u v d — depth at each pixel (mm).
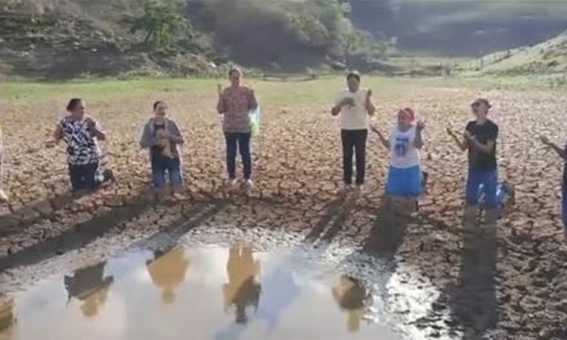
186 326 6980
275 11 73562
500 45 111062
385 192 10336
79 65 45531
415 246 8695
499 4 124625
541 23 116438
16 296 7688
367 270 8156
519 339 6504
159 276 8180
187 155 13711
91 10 57219
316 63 70750
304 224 9609
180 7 70938
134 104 24422
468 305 7180
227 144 10906
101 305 7480
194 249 8922
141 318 7164
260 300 7520
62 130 10703
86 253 8820
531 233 8789
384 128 17922
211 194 10789
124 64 47719
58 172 12266
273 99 26188
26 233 9352
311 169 12344
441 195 10430
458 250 8484
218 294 7688
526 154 13367
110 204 10383
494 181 9586
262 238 9219
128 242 9156
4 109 22500
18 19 49531
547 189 10664
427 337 6609
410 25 119875
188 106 23797
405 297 7441
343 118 10672
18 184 11445
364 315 7109
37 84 33688
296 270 8250
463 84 36344
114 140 15875
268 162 13016
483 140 9414
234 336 6754
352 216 9781
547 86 32500
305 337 6711
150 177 11781
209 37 67875
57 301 7574
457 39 113438
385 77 50625
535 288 7453
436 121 19234
